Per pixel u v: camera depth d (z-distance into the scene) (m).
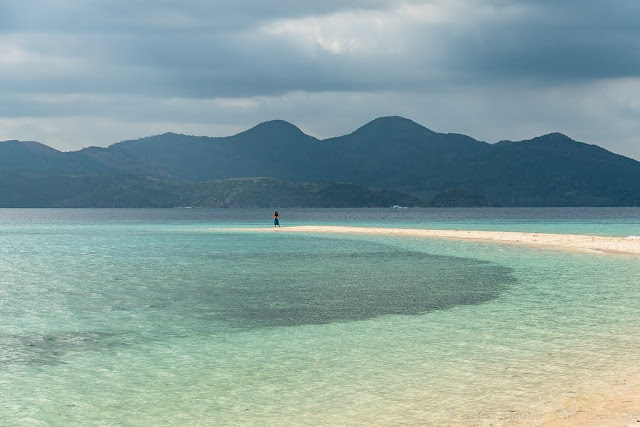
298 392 16.20
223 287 37.47
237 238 91.00
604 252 58.88
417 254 60.66
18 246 77.50
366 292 34.94
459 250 64.50
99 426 14.08
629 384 15.83
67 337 23.59
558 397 14.98
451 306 29.69
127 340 22.98
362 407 14.85
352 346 21.45
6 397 16.20
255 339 22.92
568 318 25.84
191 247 73.00
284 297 33.28
